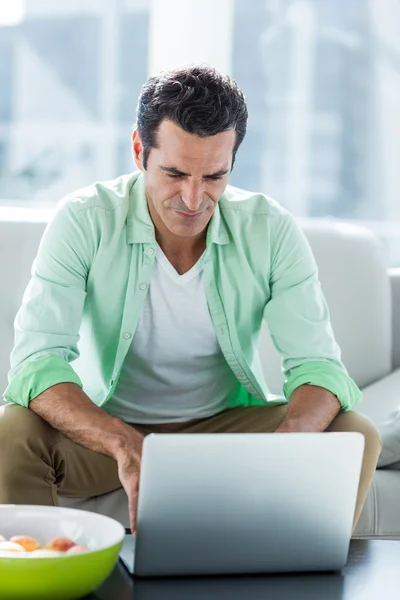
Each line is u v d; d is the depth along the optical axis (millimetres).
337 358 2412
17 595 1491
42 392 2137
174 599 1569
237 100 2160
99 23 4066
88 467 2281
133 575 1670
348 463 1681
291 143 4164
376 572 1736
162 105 2121
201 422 2486
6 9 4031
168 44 4074
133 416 2463
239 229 2451
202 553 1658
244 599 1579
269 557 1689
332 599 1589
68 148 4098
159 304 2389
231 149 2178
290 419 2189
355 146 4180
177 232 2229
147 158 2215
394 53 4168
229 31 4105
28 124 4074
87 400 2133
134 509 1843
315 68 4145
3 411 2154
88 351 2455
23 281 2865
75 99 4086
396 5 4152
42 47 4055
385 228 4203
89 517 1668
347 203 4195
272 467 1643
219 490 1628
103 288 2373
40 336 2246
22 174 4090
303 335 2408
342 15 4141
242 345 2498
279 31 4125
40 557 1478
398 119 4184
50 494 2135
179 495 1610
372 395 2906
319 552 1707
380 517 2502
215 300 2408
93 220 2357
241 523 1654
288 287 2455
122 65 4094
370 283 3117
